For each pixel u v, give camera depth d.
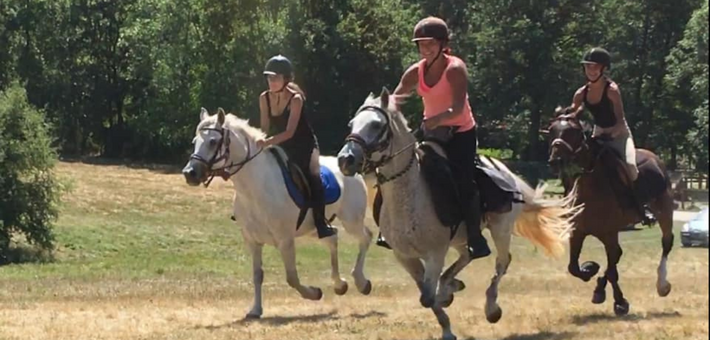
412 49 59.81
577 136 11.02
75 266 26.22
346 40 58.38
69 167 51.78
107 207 38.28
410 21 62.47
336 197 13.06
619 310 11.50
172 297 15.65
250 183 11.48
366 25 59.34
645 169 12.41
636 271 21.12
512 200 9.99
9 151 29.14
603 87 11.36
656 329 10.02
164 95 60.25
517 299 13.75
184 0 58.84
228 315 12.34
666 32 57.03
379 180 8.88
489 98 60.38
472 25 62.41
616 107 11.37
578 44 59.06
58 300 15.45
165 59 59.41
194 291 17.19
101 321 11.77
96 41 64.69
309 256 27.36
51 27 63.88
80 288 18.67
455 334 10.02
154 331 10.72
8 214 29.08
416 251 9.03
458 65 9.07
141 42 60.78
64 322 11.70
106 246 30.80
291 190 11.73
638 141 57.34
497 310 10.38
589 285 16.86
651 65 56.34
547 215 10.77
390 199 8.91
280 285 19.16
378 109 8.65
